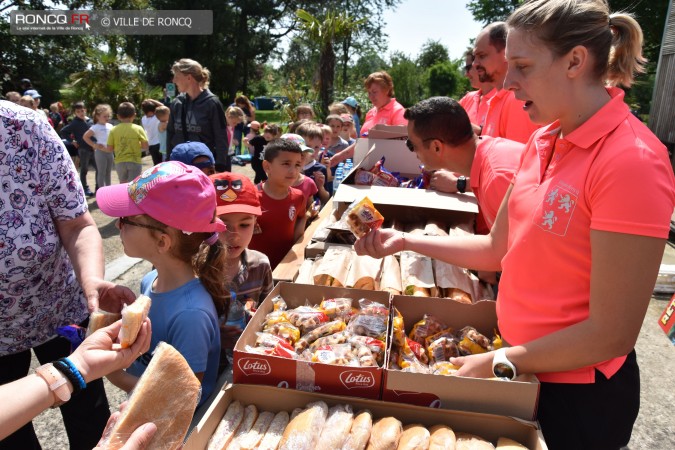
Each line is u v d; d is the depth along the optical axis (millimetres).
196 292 1622
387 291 1862
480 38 3383
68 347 2006
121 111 8133
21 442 1904
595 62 1239
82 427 2020
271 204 3256
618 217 1154
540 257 1362
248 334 1563
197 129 5488
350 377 1382
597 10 1215
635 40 1298
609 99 1278
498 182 2049
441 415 1342
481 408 1334
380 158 3943
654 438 2906
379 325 1665
